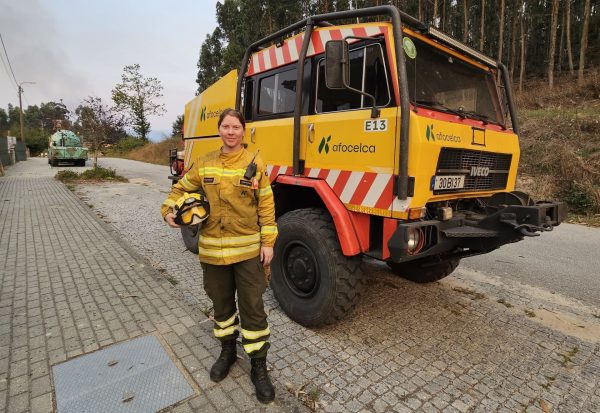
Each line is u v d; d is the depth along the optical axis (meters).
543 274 4.88
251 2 26.91
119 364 2.72
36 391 2.43
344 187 3.12
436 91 3.16
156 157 30.97
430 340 3.20
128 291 3.99
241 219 2.33
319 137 3.33
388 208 2.81
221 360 2.61
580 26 30.09
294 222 3.33
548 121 12.38
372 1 21.92
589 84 17.67
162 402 2.35
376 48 2.93
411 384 2.62
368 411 2.35
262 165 2.40
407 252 2.58
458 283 4.51
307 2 25.50
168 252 5.59
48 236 6.23
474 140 3.18
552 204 3.01
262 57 4.09
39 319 3.38
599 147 10.20
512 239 2.78
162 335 3.12
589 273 4.93
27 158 37.19
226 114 2.26
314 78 3.44
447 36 3.23
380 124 2.83
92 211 8.46
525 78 28.08
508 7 28.53
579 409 2.43
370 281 4.47
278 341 3.14
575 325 3.52
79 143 24.72
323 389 2.55
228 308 2.59
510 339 3.25
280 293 3.56
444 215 2.87
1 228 6.77
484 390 2.58
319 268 3.16
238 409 2.30
